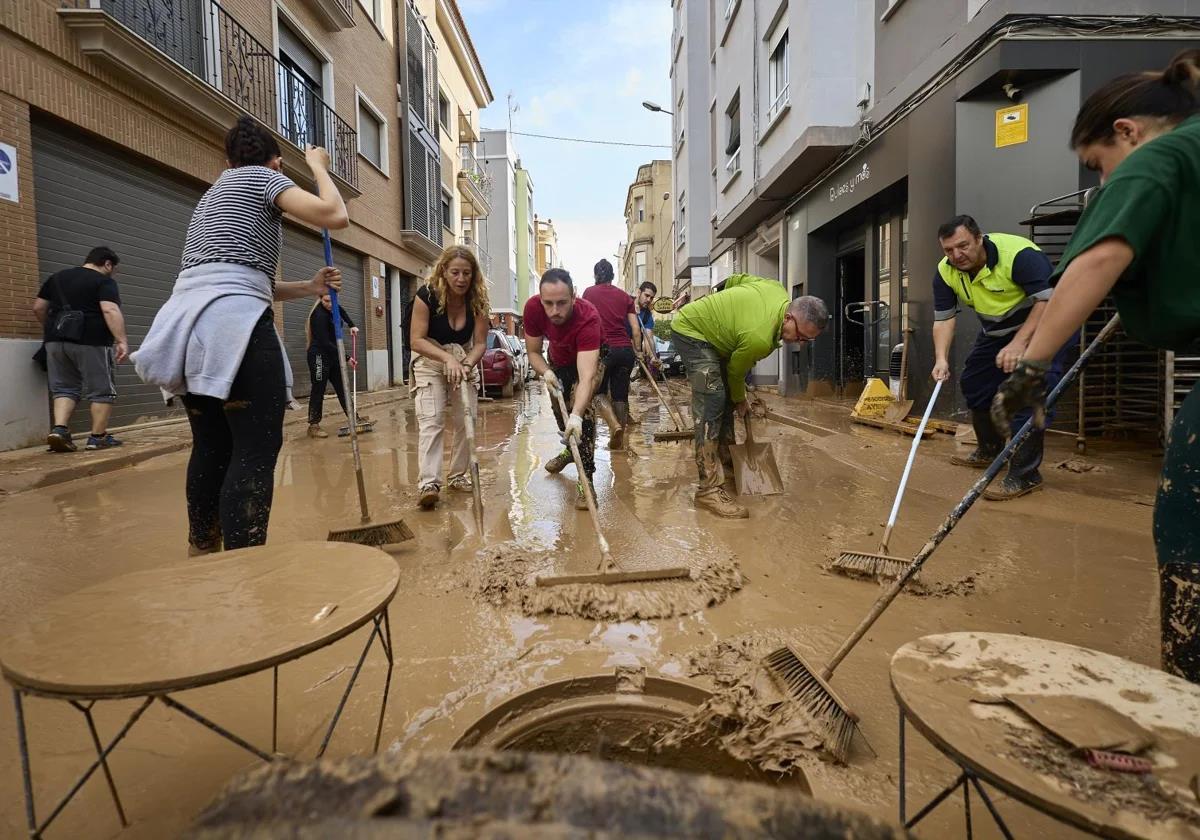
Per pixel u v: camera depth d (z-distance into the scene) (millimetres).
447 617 2434
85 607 1258
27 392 6074
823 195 10609
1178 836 765
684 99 22172
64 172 6824
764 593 2691
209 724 1171
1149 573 2844
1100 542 3277
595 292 6250
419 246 18188
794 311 3873
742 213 13664
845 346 11703
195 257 2475
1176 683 1082
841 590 2729
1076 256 1417
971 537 3391
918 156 7512
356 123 14469
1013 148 6539
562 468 5316
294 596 1307
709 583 2682
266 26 10766
